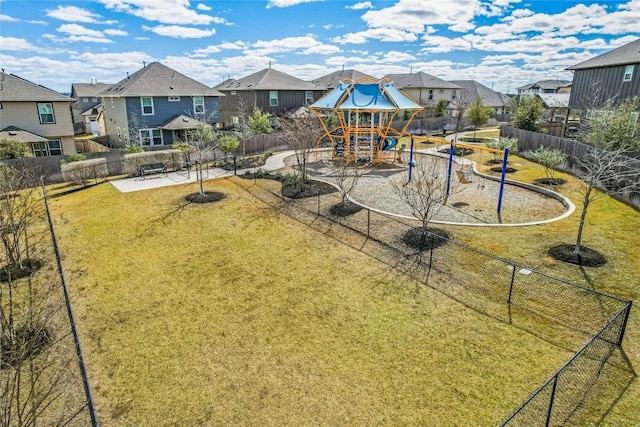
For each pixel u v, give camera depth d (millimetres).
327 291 8359
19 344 5820
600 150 13664
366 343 6688
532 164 19984
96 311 7797
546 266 8859
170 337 6973
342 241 10820
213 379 5969
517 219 11992
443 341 6672
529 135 21734
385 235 10992
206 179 18031
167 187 16719
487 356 6289
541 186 15398
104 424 5215
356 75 45812
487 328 6980
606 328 6078
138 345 6770
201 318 7520
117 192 16078
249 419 5254
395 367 6113
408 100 20797
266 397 5605
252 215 13102
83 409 5449
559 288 8031
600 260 8914
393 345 6617
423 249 10039
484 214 12547
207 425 5176
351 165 20312
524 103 30172
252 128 28656
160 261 9930
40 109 25797
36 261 9938
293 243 10828
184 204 14305
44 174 19453
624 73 21172
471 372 5957
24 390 5773
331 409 5379
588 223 11211
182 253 10367
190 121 30031
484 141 28266
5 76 25906
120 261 9961
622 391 5445
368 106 19578
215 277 9078
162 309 7840
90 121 51438
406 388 5695
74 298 8258
